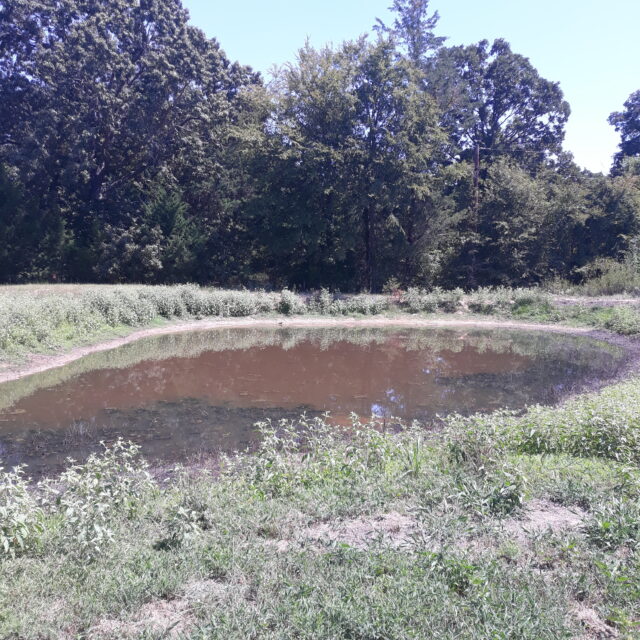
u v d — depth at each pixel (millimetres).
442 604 3844
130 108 33031
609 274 32250
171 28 34719
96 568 4562
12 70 32219
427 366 17156
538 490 6172
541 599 3941
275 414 11438
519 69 44125
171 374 15031
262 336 22656
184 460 8523
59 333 17406
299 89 32156
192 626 3832
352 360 17969
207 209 37625
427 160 33750
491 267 37625
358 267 36156
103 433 9898
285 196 32594
